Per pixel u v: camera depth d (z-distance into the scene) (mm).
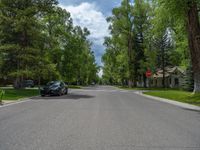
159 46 70500
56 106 20953
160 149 7906
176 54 68562
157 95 35031
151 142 8797
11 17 37438
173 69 77438
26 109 18781
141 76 73188
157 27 32688
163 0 26656
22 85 41844
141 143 8641
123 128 11344
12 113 16453
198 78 29672
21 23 36250
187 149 7922
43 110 18125
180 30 33656
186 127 11750
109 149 7867
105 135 9883
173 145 8398
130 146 8234
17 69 37312
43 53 40719
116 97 32938
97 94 40062
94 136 9695
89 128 11297
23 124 12297
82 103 23797
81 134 10039
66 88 39969
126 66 69250
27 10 37375
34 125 12023
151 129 11172
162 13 29172
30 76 37844
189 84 49062
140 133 10305
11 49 36312
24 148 7949
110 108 19609
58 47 58750
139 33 67812
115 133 10273
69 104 22750
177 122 13203
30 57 36688
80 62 75250
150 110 18609
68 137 9508
